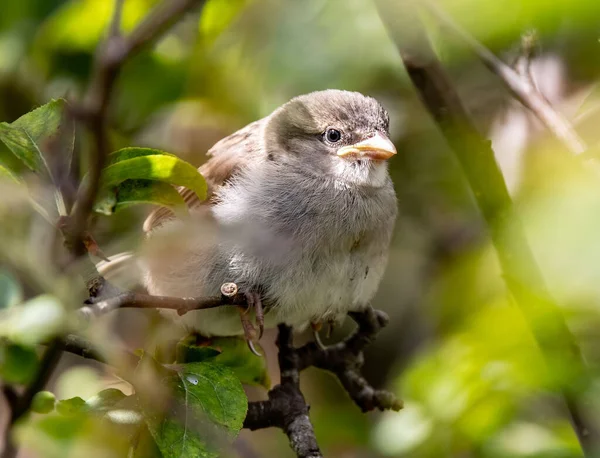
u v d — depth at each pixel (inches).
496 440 342.6
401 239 489.7
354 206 330.0
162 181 239.8
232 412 227.5
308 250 319.9
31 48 382.6
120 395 227.6
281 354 303.0
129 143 386.0
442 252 464.4
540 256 135.6
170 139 419.2
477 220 463.5
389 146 333.7
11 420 197.8
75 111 172.9
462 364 319.0
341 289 324.8
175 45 394.3
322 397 483.5
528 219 139.9
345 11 404.8
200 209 331.0
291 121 347.3
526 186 171.3
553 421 358.0
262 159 344.2
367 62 406.9
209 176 341.4
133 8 353.7
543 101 291.9
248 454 362.0
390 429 347.3
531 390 296.7
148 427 220.4
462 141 291.9
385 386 476.1
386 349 486.6
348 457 424.5
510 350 266.5
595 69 298.4
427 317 461.7
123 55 159.3
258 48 416.2
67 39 381.7
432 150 478.6
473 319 281.4
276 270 312.0
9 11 377.7
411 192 485.4
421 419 338.0
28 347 205.0
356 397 308.2
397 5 249.1
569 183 144.7
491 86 418.9
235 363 299.4
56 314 184.2
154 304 211.6
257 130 362.9
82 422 220.8
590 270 128.7
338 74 410.0
